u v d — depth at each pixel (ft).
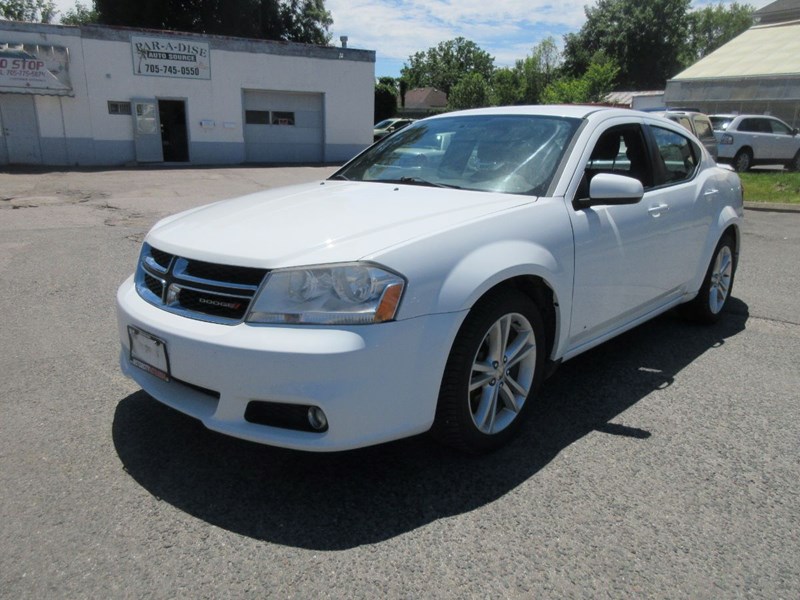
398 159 12.87
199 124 75.25
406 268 8.11
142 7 108.68
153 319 8.77
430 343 8.23
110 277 20.35
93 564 7.23
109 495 8.55
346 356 7.64
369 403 7.88
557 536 7.86
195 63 73.15
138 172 63.31
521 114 12.73
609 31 185.26
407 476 9.17
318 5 129.29
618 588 7.00
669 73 185.98
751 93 82.58
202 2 112.16
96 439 10.03
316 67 80.18
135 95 71.00
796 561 7.49
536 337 10.02
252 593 6.84
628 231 11.74
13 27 64.49
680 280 14.26
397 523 8.09
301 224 9.18
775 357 14.19
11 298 17.83
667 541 7.80
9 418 10.66
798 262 24.30
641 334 15.78
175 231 9.73
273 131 80.84
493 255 8.96
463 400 8.90
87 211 35.68
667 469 9.45
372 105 84.84
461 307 8.45
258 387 7.82
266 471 9.23
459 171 11.72
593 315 11.27
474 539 7.79
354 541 7.73
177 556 7.40
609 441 10.27
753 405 11.69
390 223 9.00
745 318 17.20
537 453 9.86
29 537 7.66
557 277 9.98
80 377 12.42
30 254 23.53
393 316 7.93
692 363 13.79
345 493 8.73
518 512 8.34
